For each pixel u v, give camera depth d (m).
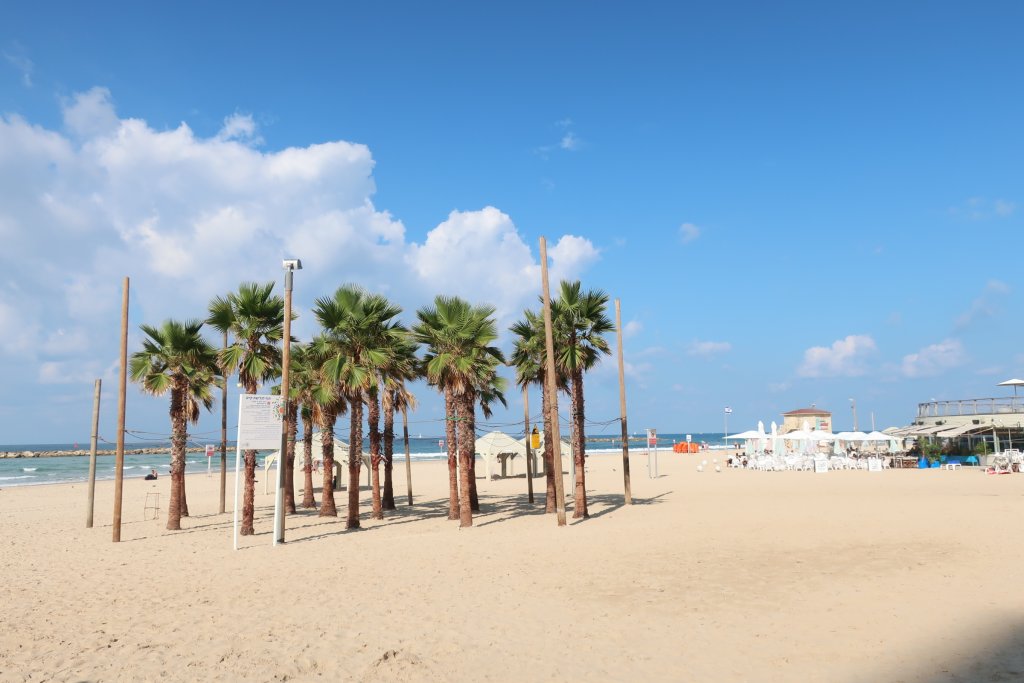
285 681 7.69
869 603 10.52
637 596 11.41
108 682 7.76
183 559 16.53
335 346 22.62
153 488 46.41
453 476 24.56
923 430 49.06
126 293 20.80
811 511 22.58
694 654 8.31
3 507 32.62
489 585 12.59
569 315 23.92
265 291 22.17
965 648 8.12
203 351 23.70
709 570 13.35
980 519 19.55
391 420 28.84
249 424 19.06
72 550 18.38
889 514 21.20
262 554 17.03
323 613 10.82
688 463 65.19
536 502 31.28
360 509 29.56
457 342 22.62
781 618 9.82
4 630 10.11
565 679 7.56
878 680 7.18
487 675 7.76
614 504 27.75
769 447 65.75
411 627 9.87
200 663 8.38
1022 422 45.19
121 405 20.50
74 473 75.19
